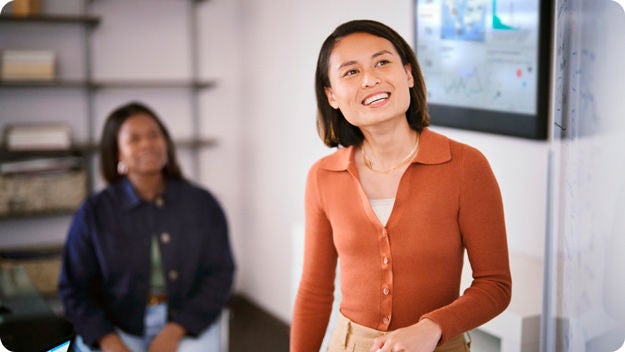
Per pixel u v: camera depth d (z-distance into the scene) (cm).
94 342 244
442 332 137
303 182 379
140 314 252
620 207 170
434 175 144
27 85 388
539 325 199
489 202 142
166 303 257
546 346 173
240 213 461
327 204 156
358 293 151
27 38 409
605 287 171
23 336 197
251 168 441
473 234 143
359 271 151
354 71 148
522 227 237
